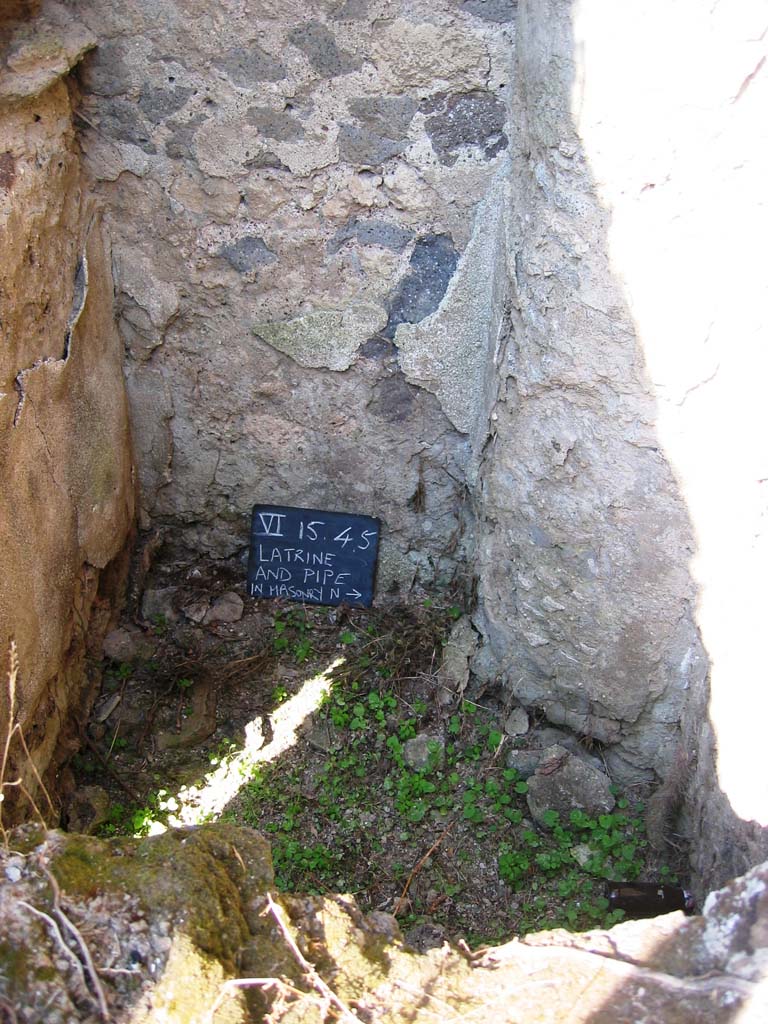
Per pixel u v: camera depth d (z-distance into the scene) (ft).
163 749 11.00
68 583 10.23
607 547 9.39
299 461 11.73
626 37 7.44
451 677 11.35
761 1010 5.37
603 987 5.68
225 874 6.13
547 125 8.41
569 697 10.58
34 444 9.24
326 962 5.90
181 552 12.60
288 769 10.84
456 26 9.18
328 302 10.68
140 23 9.42
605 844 10.05
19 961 5.53
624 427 8.80
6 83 8.86
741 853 8.43
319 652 11.82
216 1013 5.41
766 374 8.06
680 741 9.98
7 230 8.50
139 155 10.10
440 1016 5.65
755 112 7.32
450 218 10.12
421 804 10.46
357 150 9.86
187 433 11.74
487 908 9.77
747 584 8.46
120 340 11.16
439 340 10.74
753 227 7.66
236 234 10.41
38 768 9.60
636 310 8.29
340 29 9.29
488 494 10.64
